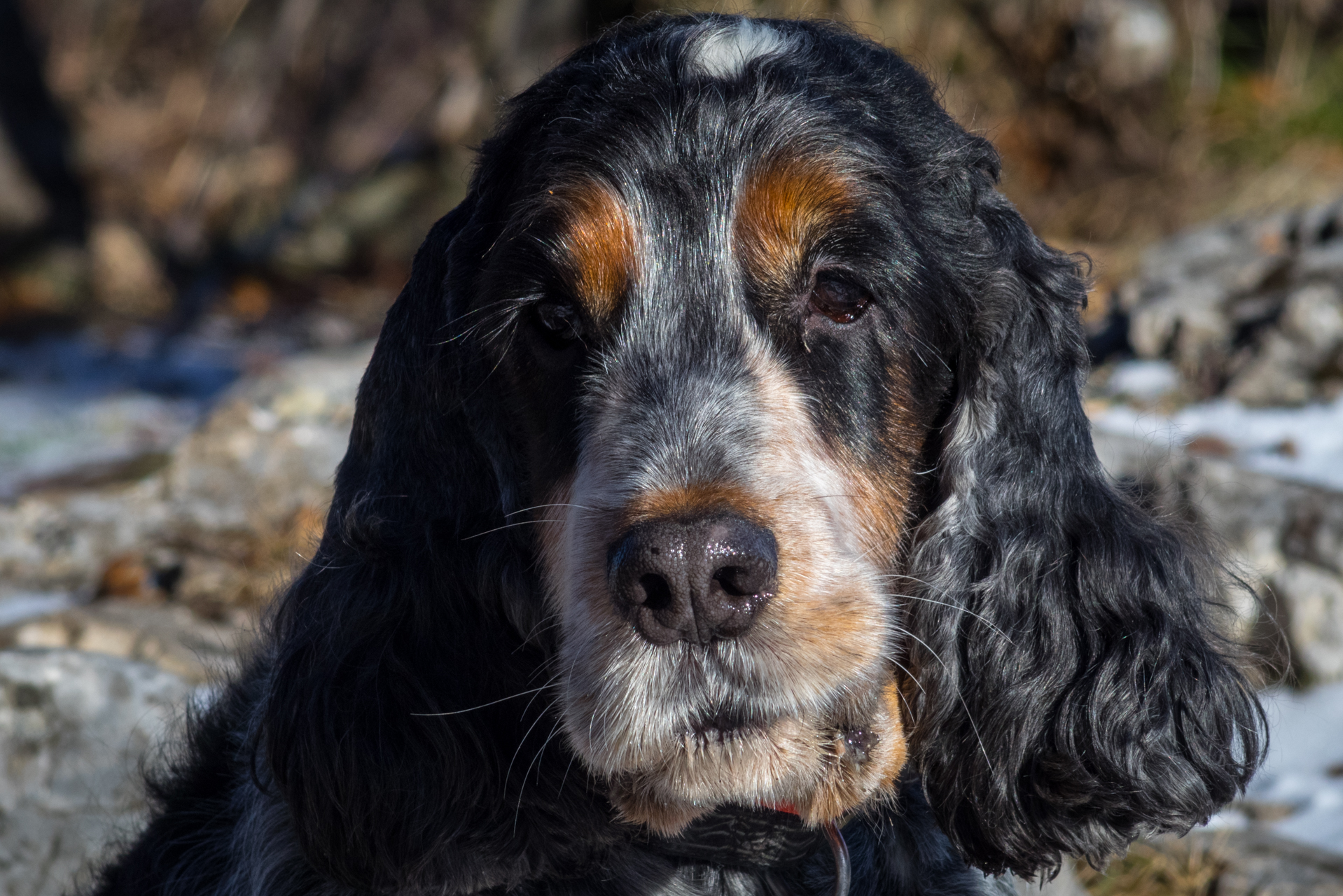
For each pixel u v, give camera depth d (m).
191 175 16.62
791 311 3.00
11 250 15.12
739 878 3.38
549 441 3.10
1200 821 3.30
